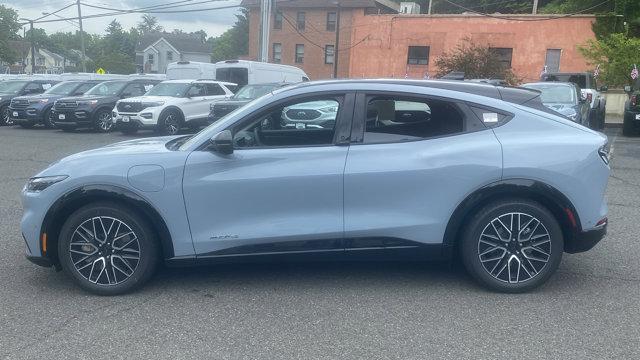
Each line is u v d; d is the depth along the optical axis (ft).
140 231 15.23
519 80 101.45
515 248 15.26
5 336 13.10
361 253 15.29
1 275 17.04
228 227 15.16
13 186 30.78
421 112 15.47
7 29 249.14
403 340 12.85
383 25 133.18
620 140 54.85
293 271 17.39
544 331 13.29
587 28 116.37
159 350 12.44
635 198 28.12
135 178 14.90
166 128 58.03
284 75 80.07
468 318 13.99
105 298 15.37
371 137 15.29
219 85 64.23
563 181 14.85
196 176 14.98
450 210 15.05
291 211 15.12
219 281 16.60
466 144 15.06
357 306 14.76
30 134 60.54
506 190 14.92
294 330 13.39
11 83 76.43
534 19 120.26
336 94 15.51
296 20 163.53
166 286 16.22
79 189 14.94
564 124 15.56
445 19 127.34
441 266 17.78
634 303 14.94
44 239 15.26
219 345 12.66
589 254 19.01
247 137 15.64
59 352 12.35
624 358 12.03
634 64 83.82
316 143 15.55
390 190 14.99
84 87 69.56
